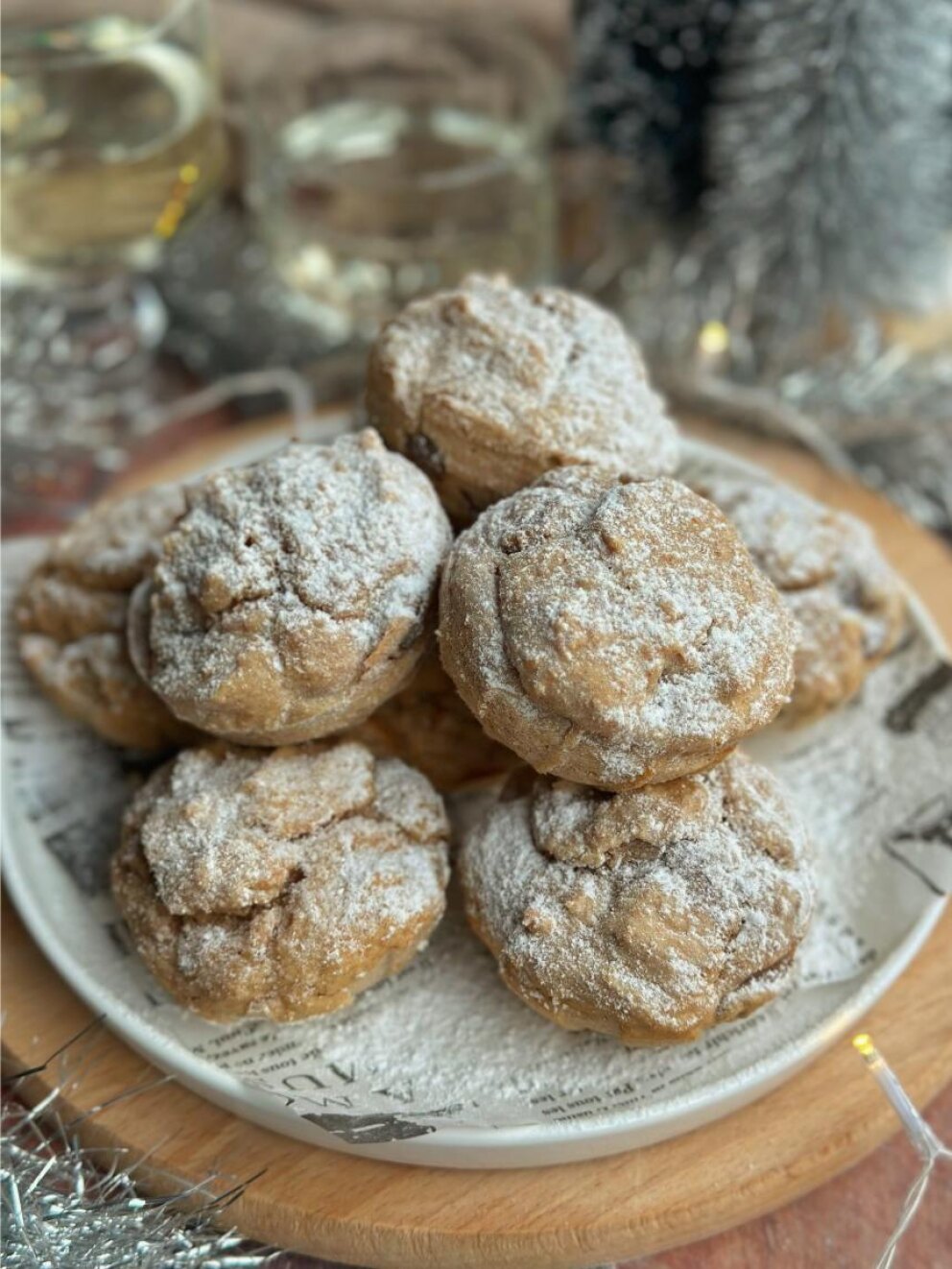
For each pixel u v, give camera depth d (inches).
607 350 10.9
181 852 9.6
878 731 11.6
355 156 17.0
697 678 9.0
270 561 9.7
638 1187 9.2
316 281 16.8
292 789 9.8
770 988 9.3
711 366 16.3
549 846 9.6
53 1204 9.0
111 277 17.3
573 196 18.0
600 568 9.1
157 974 9.6
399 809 10.1
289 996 9.3
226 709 9.5
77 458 16.0
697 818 9.5
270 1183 9.3
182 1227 9.1
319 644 9.4
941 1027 10.0
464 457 10.5
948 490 15.4
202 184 15.5
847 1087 9.7
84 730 11.8
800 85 13.7
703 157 15.9
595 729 8.8
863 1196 9.9
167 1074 9.7
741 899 9.3
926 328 16.2
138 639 10.5
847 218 14.8
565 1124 9.0
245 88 17.3
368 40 17.1
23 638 11.8
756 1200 9.3
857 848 10.8
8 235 15.0
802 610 11.2
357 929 9.4
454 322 10.8
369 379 11.0
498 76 17.2
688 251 16.4
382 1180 9.3
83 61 14.4
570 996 9.2
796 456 14.2
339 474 10.0
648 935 9.1
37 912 10.3
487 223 16.5
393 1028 9.8
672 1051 9.5
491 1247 9.0
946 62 13.6
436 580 9.9
